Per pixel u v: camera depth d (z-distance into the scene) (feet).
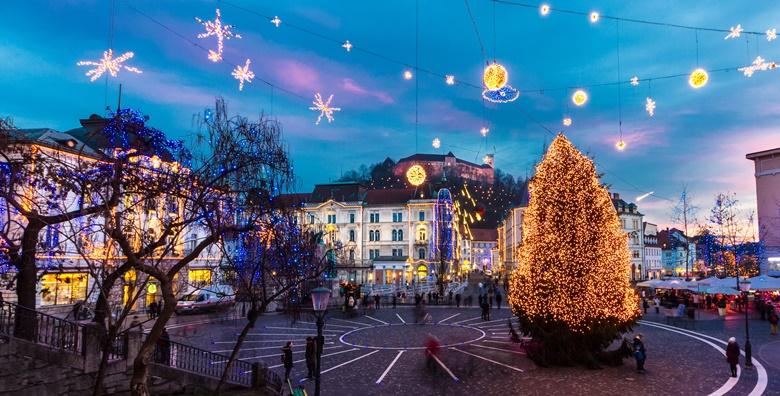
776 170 172.86
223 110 57.47
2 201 54.13
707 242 204.74
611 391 58.08
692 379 63.26
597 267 69.41
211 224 42.73
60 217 43.01
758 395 56.03
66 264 91.76
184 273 125.39
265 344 91.20
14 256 48.78
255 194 49.88
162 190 43.01
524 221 77.20
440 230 257.55
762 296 146.00
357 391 60.13
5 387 41.55
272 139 54.49
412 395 58.08
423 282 255.91
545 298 70.28
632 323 71.67
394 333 104.83
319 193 307.99
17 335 46.83
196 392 55.26
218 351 82.84
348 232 292.81
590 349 71.26
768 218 173.99
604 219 71.10
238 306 136.56
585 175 72.23
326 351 85.30
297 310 69.15
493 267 567.18
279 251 53.47
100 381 32.40
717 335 97.66
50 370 44.60
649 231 427.74
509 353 81.30
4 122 52.54
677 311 120.37
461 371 69.15
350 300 141.28
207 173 45.91
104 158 45.32
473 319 128.98
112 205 42.91
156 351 55.57
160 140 48.78
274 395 55.88
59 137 96.48
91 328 48.06
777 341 90.07
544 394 57.26
